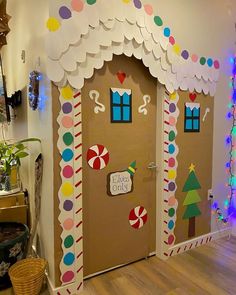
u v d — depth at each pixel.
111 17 2.01
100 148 2.15
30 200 2.66
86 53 1.93
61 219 1.95
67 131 1.92
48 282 2.05
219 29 2.74
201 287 2.08
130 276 2.23
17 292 1.88
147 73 2.37
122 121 2.26
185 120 2.57
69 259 2.00
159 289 2.06
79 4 1.88
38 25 2.05
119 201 2.30
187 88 2.53
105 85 2.14
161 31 2.30
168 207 2.50
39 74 2.07
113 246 2.30
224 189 2.96
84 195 2.11
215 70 2.74
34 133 2.36
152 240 2.55
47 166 2.00
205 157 2.77
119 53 2.08
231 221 3.05
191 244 2.70
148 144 2.44
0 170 2.71
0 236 2.18
